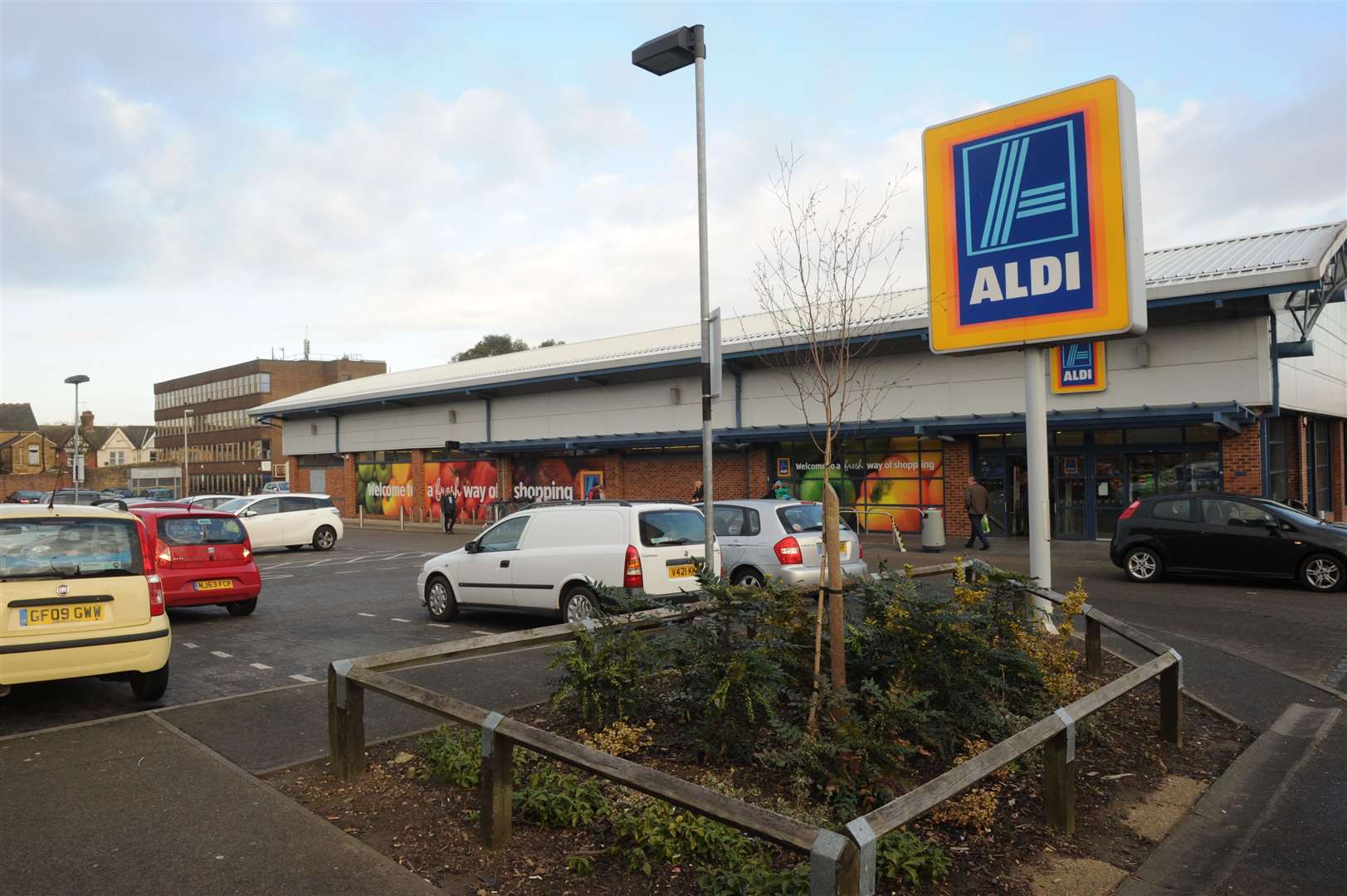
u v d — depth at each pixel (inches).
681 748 213.5
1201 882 160.9
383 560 823.7
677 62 354.3
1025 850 171.2
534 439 1224.8
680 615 233.5
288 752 223.6
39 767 208.2
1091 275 324.5
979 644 215.8
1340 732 247.8
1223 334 695.7
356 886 150.4
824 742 191.0
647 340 1221.7
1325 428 1010.7
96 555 265.3
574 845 168.1
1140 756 224.2
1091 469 799.7
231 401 3462.1
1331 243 668.7
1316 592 493.4
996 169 347.6
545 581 405.1
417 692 183.6
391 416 1485.0
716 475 1028.5
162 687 281.9
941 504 872.3
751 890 143.0
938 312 364.5
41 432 3764.8
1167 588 524.4
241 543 469.4
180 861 158.9
